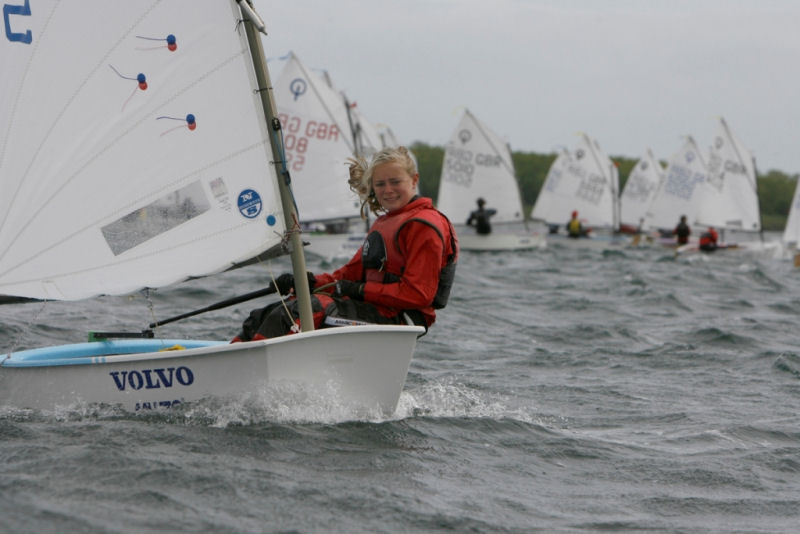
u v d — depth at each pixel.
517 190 127.06
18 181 19.06
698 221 128.50
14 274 19.09
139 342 22.38
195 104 19.17
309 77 87.50
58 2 18.92
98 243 19.28
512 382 27.66
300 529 13.94
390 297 19.00
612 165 160.62
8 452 16.53
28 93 18.97
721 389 27.75
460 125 127.12
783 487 17.92
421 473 17.09
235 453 16.98
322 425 18.95
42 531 13.16
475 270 75.50
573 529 15.11
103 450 16.66
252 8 18.77
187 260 19.34
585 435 21.33
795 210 118.81
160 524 13.66
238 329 34.06
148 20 19.03
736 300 55.31
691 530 15.33
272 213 19.16
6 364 19.39
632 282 64.94
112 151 19.20
